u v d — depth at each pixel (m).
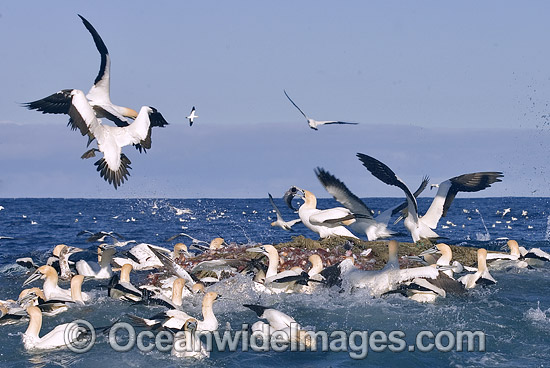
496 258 23.30
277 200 141.38
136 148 14.24
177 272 18.47
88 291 20.02
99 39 15.52
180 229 44.34
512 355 14.08
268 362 13.73
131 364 13.44
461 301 18.34
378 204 120.69
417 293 18.31
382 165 19.12
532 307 17.70
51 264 23.72
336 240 23.69
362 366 13.47
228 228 44.81
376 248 23.30
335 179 18.31
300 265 21.45
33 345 14.52
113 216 63.97
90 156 14.02
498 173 21.28
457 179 21.75
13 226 49.84
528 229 43.06
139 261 22.75
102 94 15.27
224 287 18.89
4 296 20.66
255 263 20.14
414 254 22.95
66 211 79.12
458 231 41.88
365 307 17.66
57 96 13.94
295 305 17.89
